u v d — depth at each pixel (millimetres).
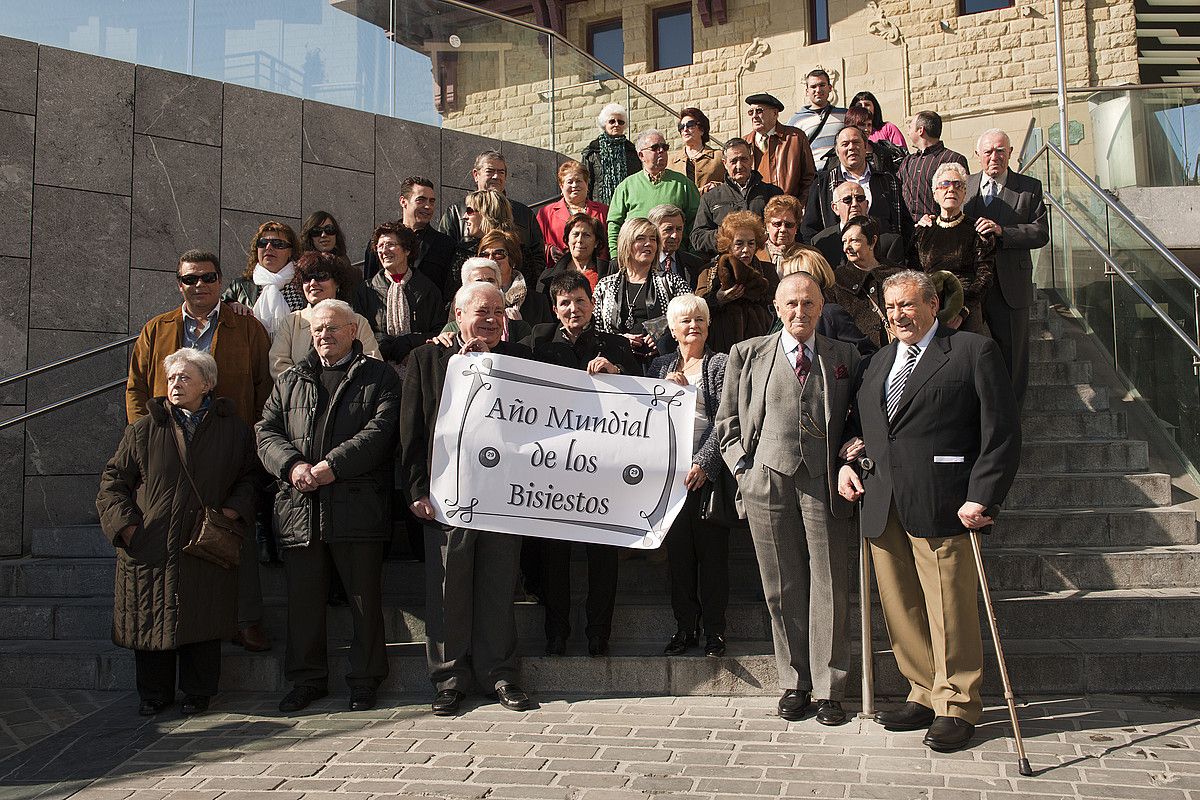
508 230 7172
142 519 5172
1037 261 9742
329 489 5176
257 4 9375
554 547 5457
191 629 5074
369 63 10133
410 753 4492
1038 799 3840
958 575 4555
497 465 5270
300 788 4145
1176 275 6965
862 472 4836
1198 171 9938
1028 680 5102
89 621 6082
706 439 5340
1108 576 5863
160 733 4891
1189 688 5090
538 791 4023
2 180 7926
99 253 8320
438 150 10562
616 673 5316
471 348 5383
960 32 16250
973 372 4602
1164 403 7102
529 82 11391
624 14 18391
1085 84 15414
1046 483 6566
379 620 5309
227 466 5305
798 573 4930
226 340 6051
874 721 4793
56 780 4332
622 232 6848
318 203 9656
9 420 7434
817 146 10031
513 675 5246
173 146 8797
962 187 6645
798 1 17250
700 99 17828
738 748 4457
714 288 6223
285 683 5566
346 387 5316
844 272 6363
